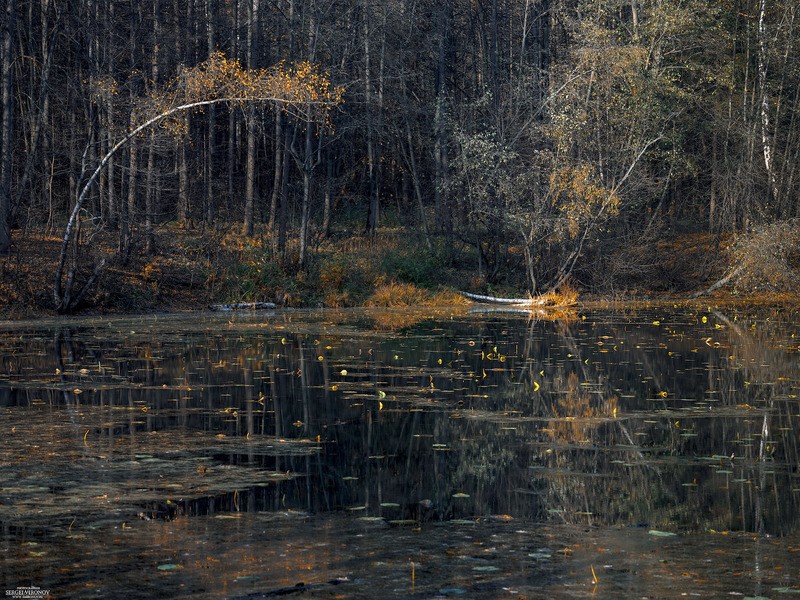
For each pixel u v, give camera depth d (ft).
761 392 42.27
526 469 27.66
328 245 115.34
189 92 78.54
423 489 25.13
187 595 16.78
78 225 80.33
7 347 56.80
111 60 89.81
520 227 104.42
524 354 56.08
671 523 22.08
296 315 85.25
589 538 20.76
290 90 77.87
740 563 18.90
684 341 63.87
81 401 38.42
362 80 118.62
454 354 55.77
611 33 108.99
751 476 26.91
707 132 134.10
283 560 18.84
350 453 29.55
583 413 37.06
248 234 112.27
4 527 21.12
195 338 63.26
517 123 111.04
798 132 134.62
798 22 134.62
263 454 29.19
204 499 23.76
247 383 43.75
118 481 25.46
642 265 115.24
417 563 18.75
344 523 21.71
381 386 43.39
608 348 59.41
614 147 107.55
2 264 79.77
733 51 132.98
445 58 137.18
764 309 97.35
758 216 126.21
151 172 89.97
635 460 28.96
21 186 87.04
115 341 60.80
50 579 17.63
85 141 96.17
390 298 99.25
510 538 20.66
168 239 102.47
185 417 35.24
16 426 33.12
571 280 113.19
